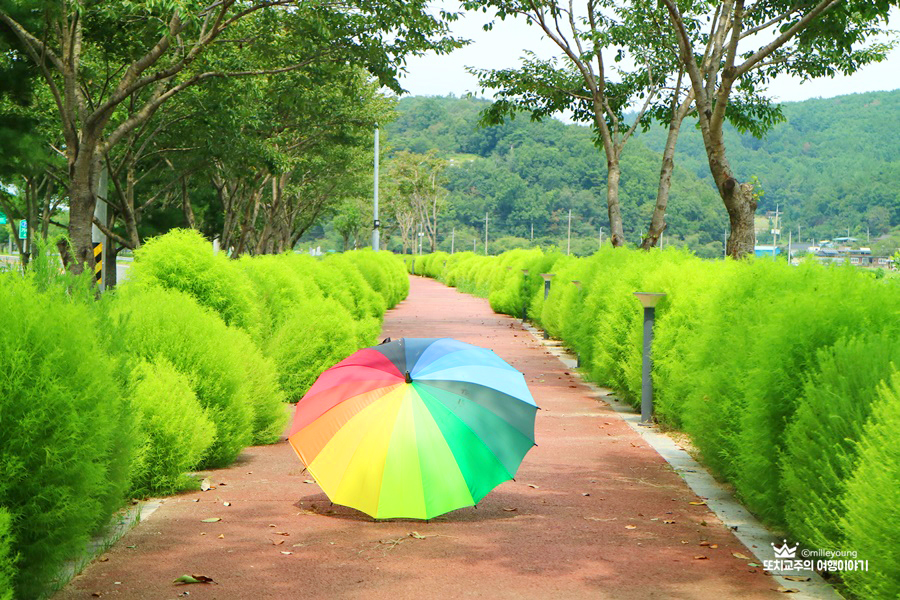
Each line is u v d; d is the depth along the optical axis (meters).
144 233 27.91
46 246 5.40
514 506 6.60
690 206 115.81
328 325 10.95
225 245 27.14
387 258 32.75
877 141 191.38
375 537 5.77
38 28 14.62
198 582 4.86
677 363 9.07
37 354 4.46
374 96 36.41
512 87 22.67
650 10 19.52
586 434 9.56
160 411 6.74
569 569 5.15
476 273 41.50
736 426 6.77
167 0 13.38
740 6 14.05
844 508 4.65
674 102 20.58
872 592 4.11
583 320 13.81
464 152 165.12
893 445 4.02
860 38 17.12
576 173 139.88
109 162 19.44
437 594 4.71
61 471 4.42
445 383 6.19
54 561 4.52
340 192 48.66
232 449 7.86
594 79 21.33
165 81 17.61
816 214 142.88
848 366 5.06
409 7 16.20
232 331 8.82
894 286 5.84
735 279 8.01
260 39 17.92
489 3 20.36
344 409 6.16
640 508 6.57
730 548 5.60
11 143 15.67
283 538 5.71
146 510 6.39
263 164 21.81
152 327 7.57
